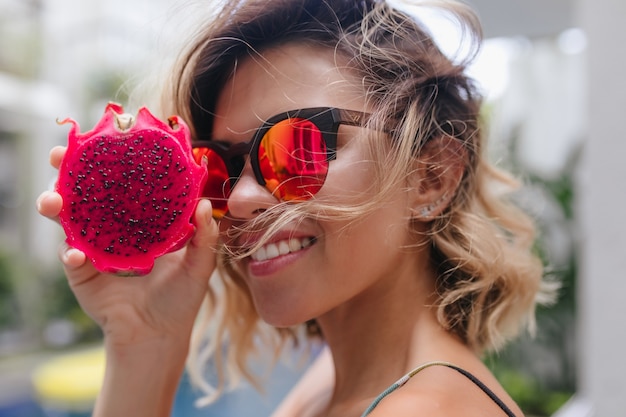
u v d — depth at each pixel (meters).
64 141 6.35
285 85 0.79
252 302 1.15
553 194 3.84
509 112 4.41
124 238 0.71
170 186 0.71
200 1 0.86
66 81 6.17
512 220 1.02
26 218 6.23
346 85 0.78
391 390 0.71
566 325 3.80
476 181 0.94
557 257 3.80
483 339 0.92
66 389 3.81
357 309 0.89
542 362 3.89
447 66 0.86
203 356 1.24
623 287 1.42
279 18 0.81
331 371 1.15
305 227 0.77
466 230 0.87
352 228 0.76
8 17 5.90
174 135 0.73
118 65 5.71
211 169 0.83
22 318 5.82
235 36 0.81
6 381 4.53
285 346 1.32
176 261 0.95
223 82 0.85
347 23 0.83
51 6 6.15
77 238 0.70
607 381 1.43
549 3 2.33
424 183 0.85
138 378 0.96
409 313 0.86
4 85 5.84
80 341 5.88
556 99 4.34
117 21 5.87
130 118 0.72
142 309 0.95
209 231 0.74
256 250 0.80
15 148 6.23
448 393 0.68
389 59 0.81
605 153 1.45
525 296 0.97
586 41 1.48
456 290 0.86
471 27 0.88
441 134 0.85
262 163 0.77
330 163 0.75
